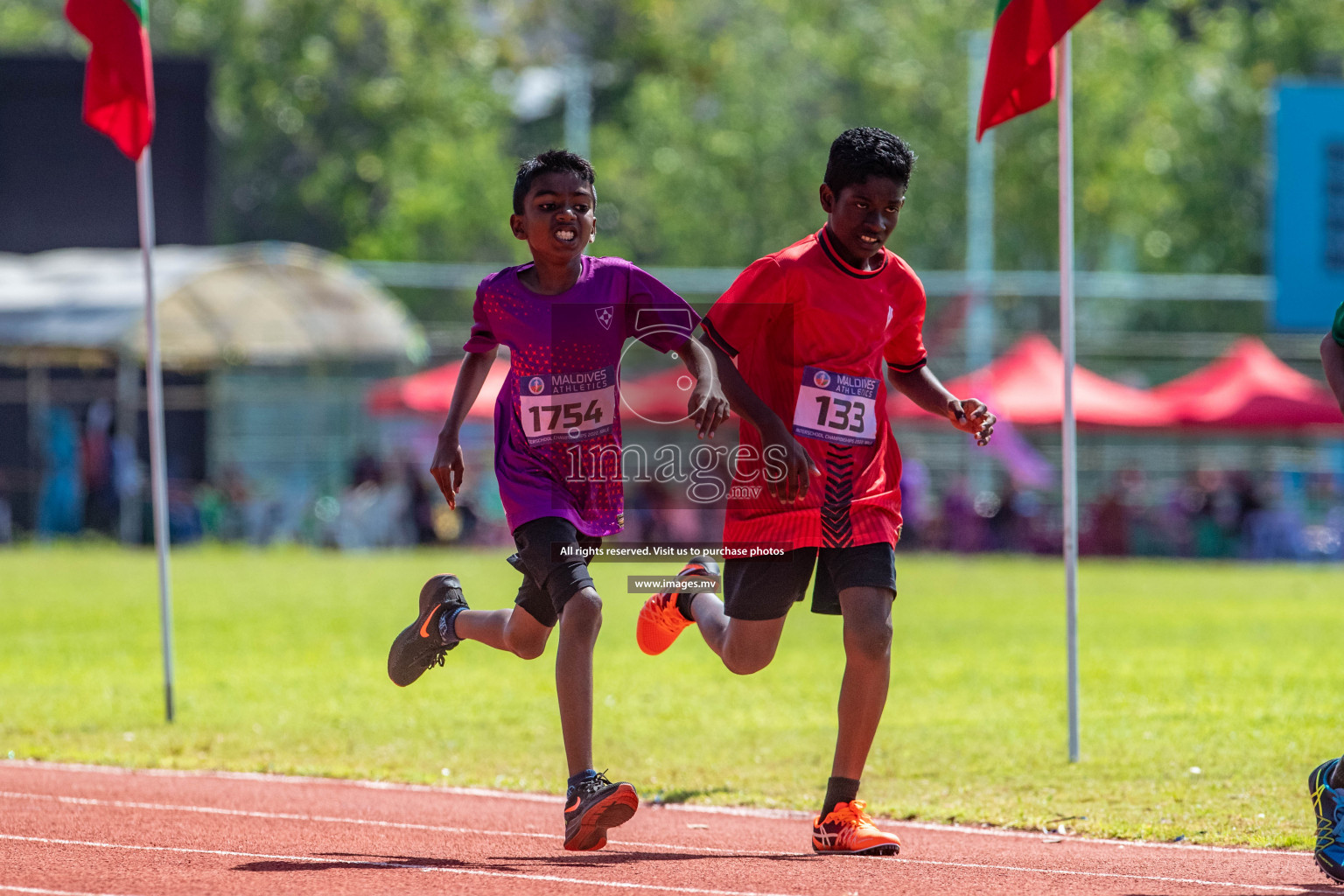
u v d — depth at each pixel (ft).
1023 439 366.84
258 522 324.39
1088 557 325.01
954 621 190.19
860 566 66.33
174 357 320.29
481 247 579.89
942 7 524.93
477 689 132.46
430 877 58.13
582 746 61.72
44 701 121.39
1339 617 196.03
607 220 589.32
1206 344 396.98
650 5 627.46
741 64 568.82
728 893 55.93
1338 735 101.40
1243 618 194.59
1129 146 516.73
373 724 111.75
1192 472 363.56
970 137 483.92
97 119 107.96
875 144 65.72
